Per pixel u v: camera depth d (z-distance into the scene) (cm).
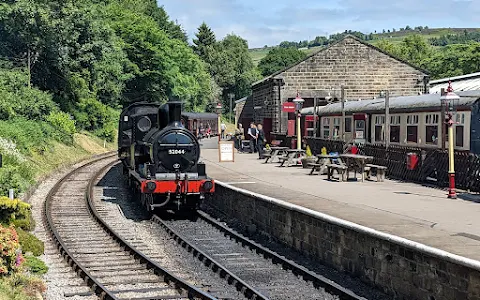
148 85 5719
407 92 3938
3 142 2389
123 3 8131
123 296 936
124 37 5497
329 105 3259
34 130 3020
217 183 1892
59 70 4056
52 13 3588
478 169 1628
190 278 1055
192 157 1719
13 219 1404
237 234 1411
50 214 1686
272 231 1439
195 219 1712
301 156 2658
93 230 1502
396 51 9988
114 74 4828
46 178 2542
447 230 1064
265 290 980
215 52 10300
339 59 3891
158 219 1641
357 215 1241
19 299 874
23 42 3591
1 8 3372
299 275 1070
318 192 1666
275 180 2002
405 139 2284
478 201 1466
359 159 1994
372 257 1013
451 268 820
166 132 1709
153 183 1653
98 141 4319
